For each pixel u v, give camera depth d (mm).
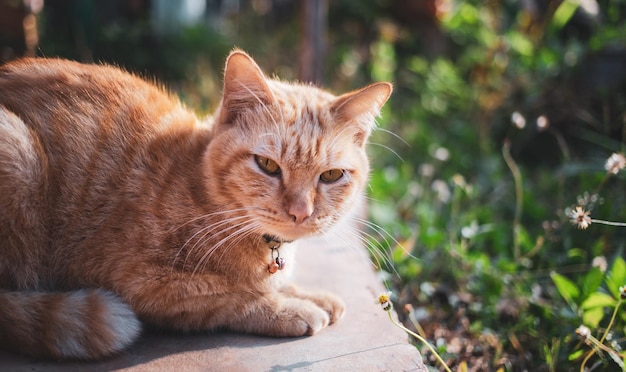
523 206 840
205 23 1492
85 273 515
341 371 484
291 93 551
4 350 487
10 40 1032
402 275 705
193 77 1217
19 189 490
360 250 684
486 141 1040
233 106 531
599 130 948
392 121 1134
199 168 533
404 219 840
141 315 519
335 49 1403
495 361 592
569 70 1020
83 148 519
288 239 530
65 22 1268
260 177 518
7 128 492
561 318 614
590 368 557
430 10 1380
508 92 1101
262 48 1385
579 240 723
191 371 479
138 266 508
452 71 1229
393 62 1338
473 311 665
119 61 1250
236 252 522
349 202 549
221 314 521
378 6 1520
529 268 713
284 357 497
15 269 500
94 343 481
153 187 520
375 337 526
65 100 530
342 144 537
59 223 515
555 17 1063
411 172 977
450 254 726
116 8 1384
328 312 546
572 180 878
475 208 845
